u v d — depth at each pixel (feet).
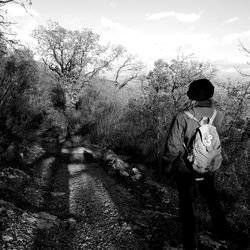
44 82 82.43
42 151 26.40
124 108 48.73
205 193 8.74
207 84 8.37
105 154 25.66
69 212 12.36
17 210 10.45
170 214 12.26
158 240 9.59
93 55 92.63
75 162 24.00
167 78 46.85
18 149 23.07
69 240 9.55
